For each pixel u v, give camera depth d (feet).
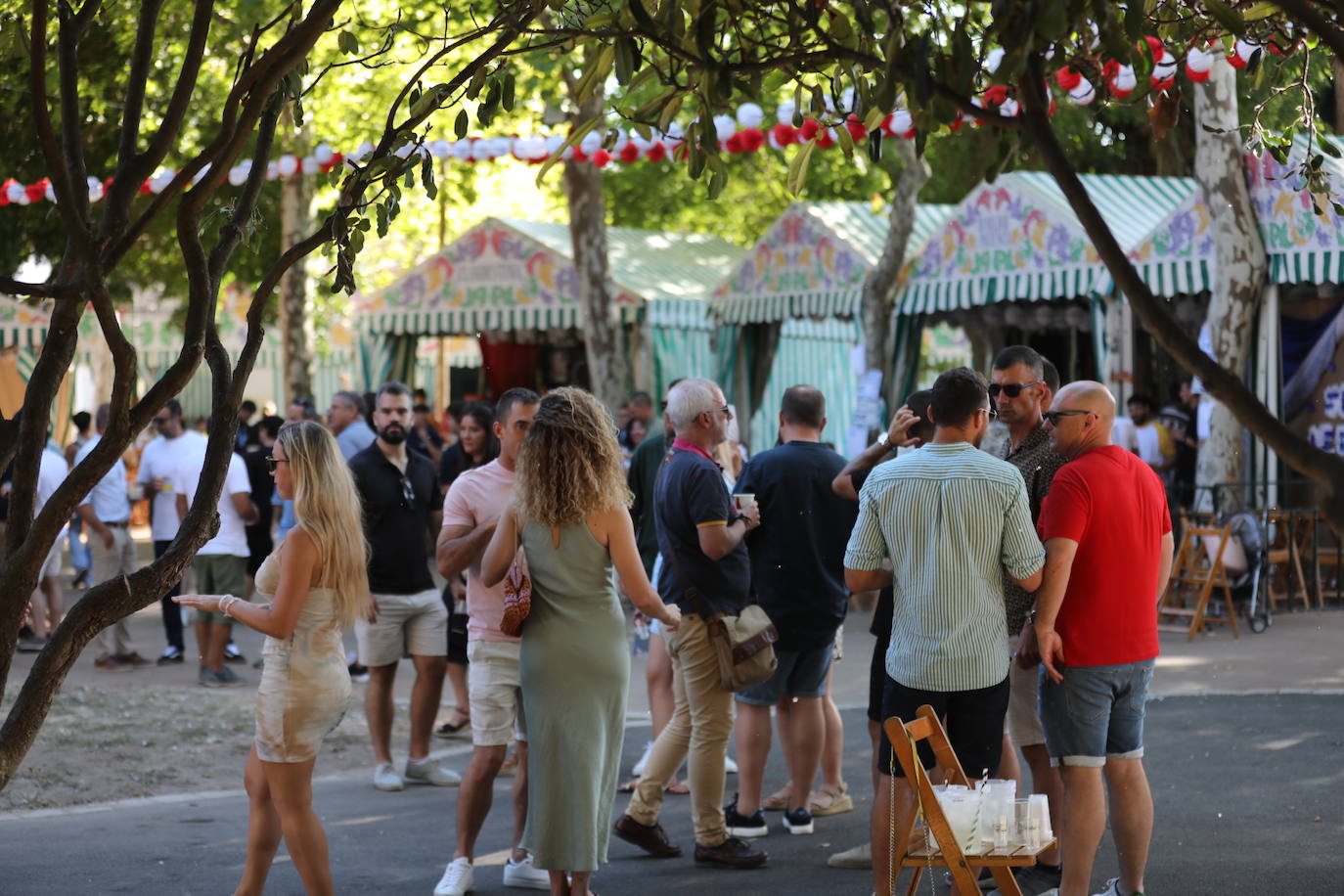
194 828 25.89
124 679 42.04
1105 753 18.45
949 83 9.79
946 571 17.65
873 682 20.42
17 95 32.91
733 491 25.79
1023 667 18.93
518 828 21.50
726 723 22.07
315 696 18.16
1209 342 49.19
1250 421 8.39
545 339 81.82
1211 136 47.62
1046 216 53.11
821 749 24.14
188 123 63.93
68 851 23.89
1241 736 30.22
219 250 11.25
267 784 18.67
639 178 101.09
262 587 18.56
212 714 36.29
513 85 12.53
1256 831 22.80
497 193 110.42
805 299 62.80
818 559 22.98
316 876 18.31
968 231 56.18
